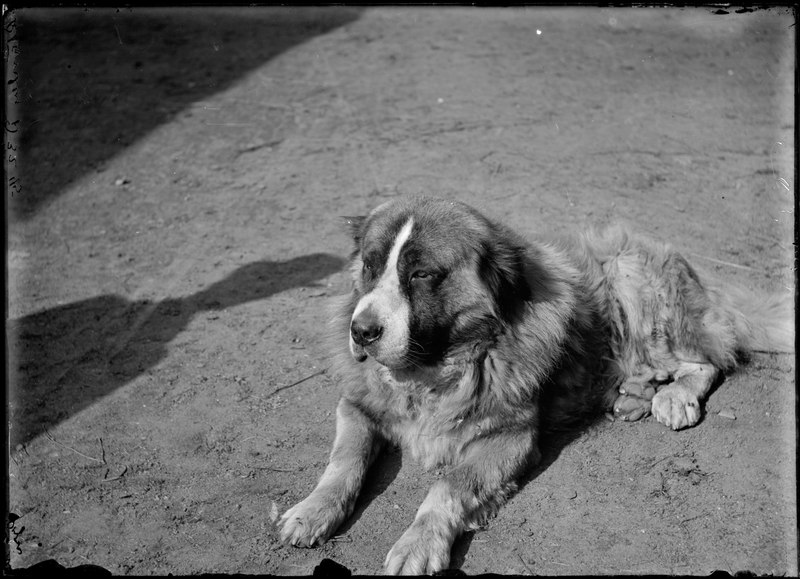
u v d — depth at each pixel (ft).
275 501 5.65
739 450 5.95
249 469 5.90
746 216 8.89
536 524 5.46
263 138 10.89
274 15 16.21
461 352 5.72
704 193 9.33
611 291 6.48
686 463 5.85
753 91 12.27
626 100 12.00
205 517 5.54
